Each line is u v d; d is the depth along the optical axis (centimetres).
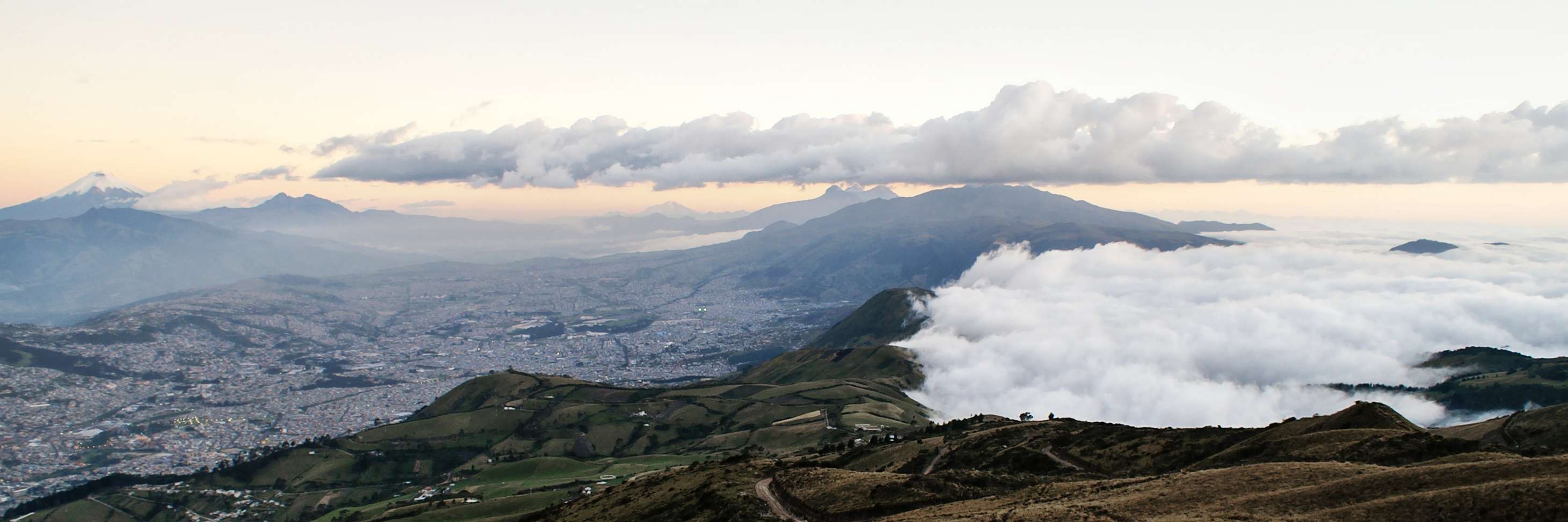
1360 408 15412
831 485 14075
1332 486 9069
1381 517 8106
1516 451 12469
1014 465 18600
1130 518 9381
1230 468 10912
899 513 11956
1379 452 13000
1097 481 12056
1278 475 10025
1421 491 8475
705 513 14125
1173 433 18312
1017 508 10738
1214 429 17975
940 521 10369
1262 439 15875
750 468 17725
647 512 16150
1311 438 14288
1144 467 16825
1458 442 12975
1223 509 9088
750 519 13075
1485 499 7806
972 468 19138
